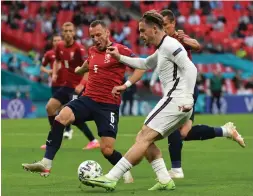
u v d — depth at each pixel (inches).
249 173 1227.9
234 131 1240.8
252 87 4156.0
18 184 1085.8
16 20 4296.3
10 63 3710.6
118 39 4291.3
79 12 4547.2
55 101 1706.4
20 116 3366.1
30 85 3479.3
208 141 1967.3
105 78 1071.6
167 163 1429.6
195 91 1170.6
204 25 4729.3
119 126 2618.1
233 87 4143.7
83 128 1731.1
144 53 4281.5
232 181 1102.4
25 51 4163.4
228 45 4483.3
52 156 1029.8
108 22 4503.0
